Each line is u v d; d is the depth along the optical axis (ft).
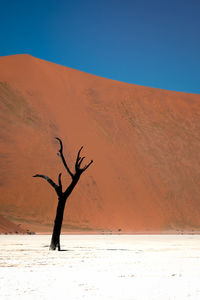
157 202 284.82
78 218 248.32
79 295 30.53
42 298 29.09
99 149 305.94
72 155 287.48
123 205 269.23
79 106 346.13
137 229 252.21
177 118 369.30
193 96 416.26
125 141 326.85
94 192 269.03
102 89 383.65
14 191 246.68
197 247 103.30
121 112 357.00
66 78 378.73
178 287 34.58
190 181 314.35
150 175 305.53
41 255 70.59
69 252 79.87
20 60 377.91
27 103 315.78
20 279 38.99
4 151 268.21
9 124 288.92
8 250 82.12
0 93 311.88
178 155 332.80
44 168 267.18
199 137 355.56
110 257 68.49
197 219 284.20
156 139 341.00
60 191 88.02
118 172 293.64
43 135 292.20
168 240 146.92
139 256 71.26
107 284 36.22
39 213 240.94
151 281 38.24
